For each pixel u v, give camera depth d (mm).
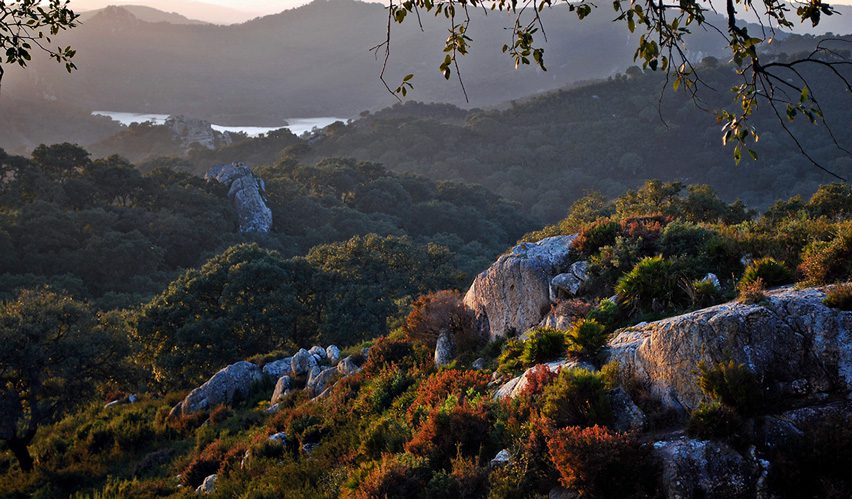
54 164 135875
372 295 56406
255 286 53469
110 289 94062
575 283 17578
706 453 8758
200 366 48469
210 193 141000
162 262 111125
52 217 103625
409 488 11562
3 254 90750
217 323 48656
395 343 22828
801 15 4391
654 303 14312
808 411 8828
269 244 126000
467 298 22078
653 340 10883
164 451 24188
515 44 4785
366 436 15500
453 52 4879
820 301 9672
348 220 146750
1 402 25203
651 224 18203
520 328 18984
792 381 9312
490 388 15023
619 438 9211
